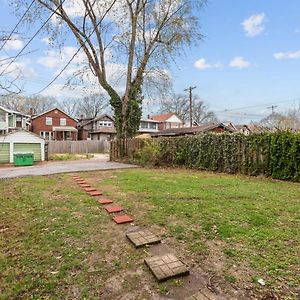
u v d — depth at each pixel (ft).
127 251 9.50
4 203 16.58
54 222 12.69
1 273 8.00
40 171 34.83
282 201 16.66
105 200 17.01
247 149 32.04
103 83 50.39
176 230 11.39
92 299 6.74
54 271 8.11
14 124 90.58
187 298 6.72
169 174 31.45
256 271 7.98
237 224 12.05
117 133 53.36
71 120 118.21
